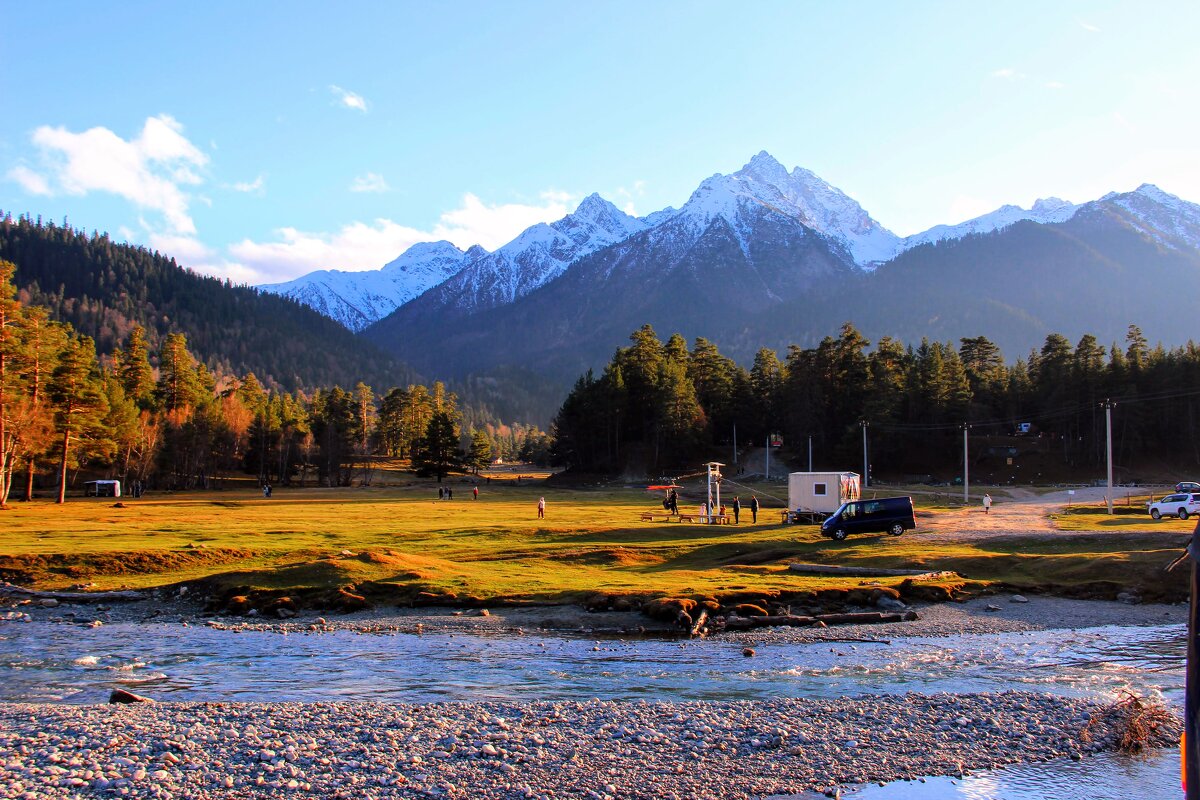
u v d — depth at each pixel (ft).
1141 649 70.38
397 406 606.55
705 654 69.10
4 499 253.44
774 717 48.91
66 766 39.52
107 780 37.76
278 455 468.75
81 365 283.18
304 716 48.98
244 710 50.37
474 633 79.25
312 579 102.73
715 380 508.12
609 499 334.85
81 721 47.39
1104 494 306.76
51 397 280.51
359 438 572.92
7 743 43.04
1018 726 47.06
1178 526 159.53
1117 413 419.54
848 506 151.53
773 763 41.09
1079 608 90.63
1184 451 422.41
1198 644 25.57
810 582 101.45
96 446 303.68
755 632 79.10
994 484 397.80
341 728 46.39
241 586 100.48
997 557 117.70
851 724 47.50
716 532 168.25
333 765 40.24
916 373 458.09
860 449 415.03
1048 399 458.09
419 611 90.68
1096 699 53.36
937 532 153.38
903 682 58.75
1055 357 478.18
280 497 347.15
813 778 39.27
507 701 53.72
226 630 81.87
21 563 117.08
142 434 386.93
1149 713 48.11
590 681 59.47
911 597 96.02
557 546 141.69
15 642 76.13
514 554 130.93
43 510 236.84
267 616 91.15
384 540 154.10
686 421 447.01
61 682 60.49
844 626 82.07
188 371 494.59
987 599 96.12
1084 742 44.55
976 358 541.34
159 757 40.88
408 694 56.03
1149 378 440.04
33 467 297.74
